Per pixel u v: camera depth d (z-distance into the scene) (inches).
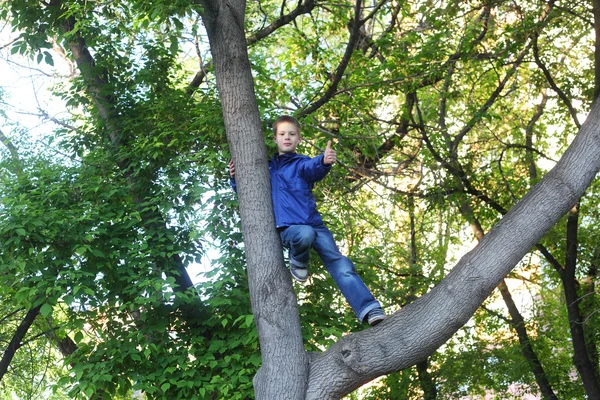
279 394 195.3
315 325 363.9
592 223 626.2
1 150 440.1
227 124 213.3
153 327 369.7
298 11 460.8
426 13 480.1
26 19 423.5
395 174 502.0
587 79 562.6
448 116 637.9
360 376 194.1
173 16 283.9
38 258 358.0
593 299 584.7
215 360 356.2
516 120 674.2
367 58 502.9
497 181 587.5
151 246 386.0
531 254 637.9
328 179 461.1
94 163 407.8
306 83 518.9
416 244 659.4
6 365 482.9
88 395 342.0
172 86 438.6
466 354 624.1
